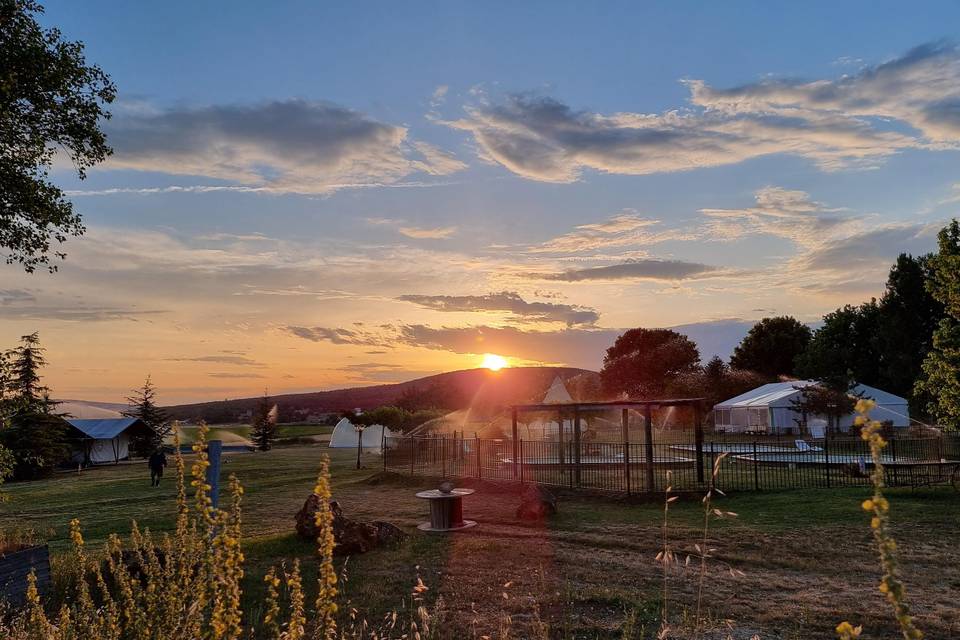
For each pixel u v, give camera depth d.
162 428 66.69
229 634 3.22
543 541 12.99
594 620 7.93
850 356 67.88
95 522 18.45
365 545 12.10
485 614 8.23
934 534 12.84
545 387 89.75
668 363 88.06
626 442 19.53
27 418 39.56
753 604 8.45
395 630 7.58
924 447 29.83
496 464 28.55
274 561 11.34
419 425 53.38
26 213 14.27
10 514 21.17
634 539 12.91
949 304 22.00
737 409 55.97
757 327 86.25
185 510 3.96
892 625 7.62
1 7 13.26
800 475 23.00
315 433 89.38
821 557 11.04
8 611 6.86
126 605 4.72
